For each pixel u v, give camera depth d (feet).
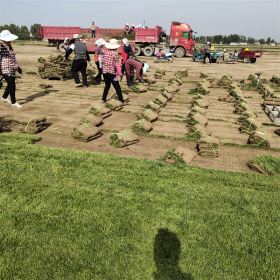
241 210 11.08
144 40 91.61
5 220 10.03
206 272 8.16
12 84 25.64
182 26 94.02
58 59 43.96
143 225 10.04
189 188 12.61
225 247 9.12
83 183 12.75
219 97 34.71
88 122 20.84
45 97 31.73
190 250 8.96
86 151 16.48
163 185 12.80
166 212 10.81
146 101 31.73
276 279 8.00
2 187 12.07
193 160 16.52
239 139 20.75
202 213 10.80
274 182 13.48
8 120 22.09
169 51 89.25
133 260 8.51
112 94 34.12
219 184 13.08
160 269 8.23
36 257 8.51
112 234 9.55
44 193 11.80
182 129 22.38
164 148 18.24
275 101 31.07
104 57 27.07
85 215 10.50
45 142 18.26
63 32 95.09
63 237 9.36
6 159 14.62
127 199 11.59
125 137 18.37
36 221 10.07
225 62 90.74
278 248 9.16
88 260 8.46
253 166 15.35
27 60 67.46
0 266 8.12
